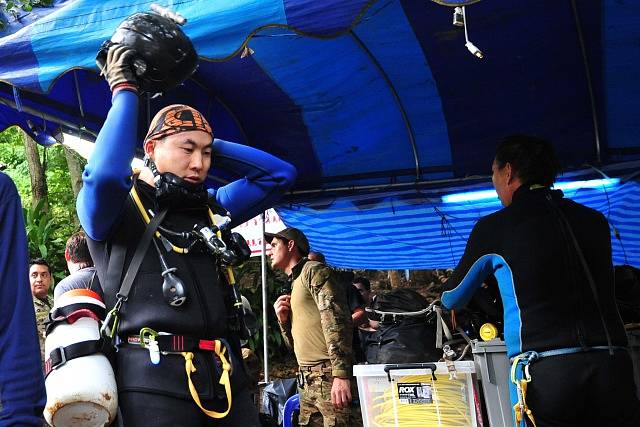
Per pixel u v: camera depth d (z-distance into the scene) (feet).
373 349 12.53
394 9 14.47
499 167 10.76
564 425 9.27
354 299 17.11
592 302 9.46
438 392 11.30
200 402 6.99
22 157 52.80
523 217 9.96
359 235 22.53
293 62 16.02
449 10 14.42
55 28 10.93
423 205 20.59
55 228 33.96
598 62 16.53
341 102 17.80
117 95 7.52
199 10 10.45
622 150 18.78
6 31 12.23
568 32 15.72
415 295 12.69
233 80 16.75
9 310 5.41
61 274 31.96
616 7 14.51
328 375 15.10
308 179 20.62
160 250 7.36
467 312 12.36
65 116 14.10
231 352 7.55
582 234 9.80
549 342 9.29
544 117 18.56
